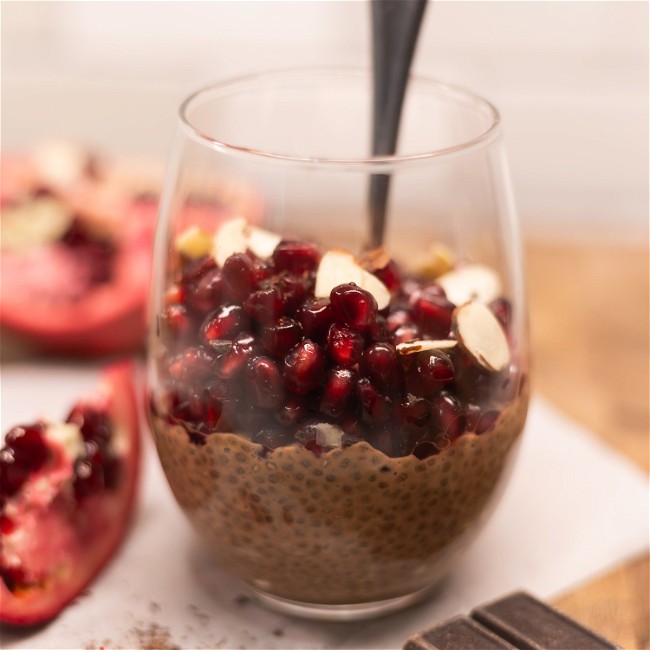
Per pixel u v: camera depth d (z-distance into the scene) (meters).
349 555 0.38
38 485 0.42
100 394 0.45
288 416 0.36
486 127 0.40
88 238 0.56
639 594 0.41
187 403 0.38
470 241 0.41
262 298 0.36
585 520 0.44
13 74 0.76
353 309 0.36
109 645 0.39
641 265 0.60
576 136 0.75
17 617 0.39
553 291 0.58
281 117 0.43
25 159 0.59
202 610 0.41
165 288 0.39
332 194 0.41
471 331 0.37
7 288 0.53
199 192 0.39
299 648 0.39
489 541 0.44
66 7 0.76
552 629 0.38
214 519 0.39
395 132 0.41
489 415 0.38
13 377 0.52
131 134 0.77
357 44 0.77
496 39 0.75
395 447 0.36
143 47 0.77
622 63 0.75
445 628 0.38
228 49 0.77
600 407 0.51
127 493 0.44
